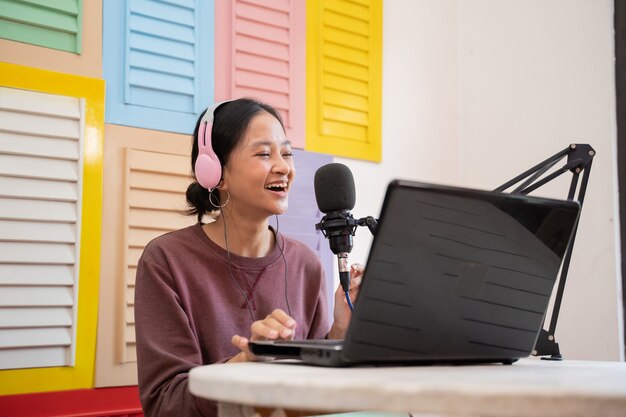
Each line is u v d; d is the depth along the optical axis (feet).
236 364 3.12
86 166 6.09
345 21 8.29
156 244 4.76
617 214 7.60
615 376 2.68
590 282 7.68
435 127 9.20
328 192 3.93
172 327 4.43
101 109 6.23
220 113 4.96
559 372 2.88
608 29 7.81
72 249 6.00
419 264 2.83
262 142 4.84
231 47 7.21
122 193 6.36
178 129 6.77
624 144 7.63
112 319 6.18
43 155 5.88
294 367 2.89
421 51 9.14
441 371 2.77
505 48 8.97
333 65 8.16
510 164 8.78
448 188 2.83
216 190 5.09
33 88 5.88
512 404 1.99
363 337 2.79
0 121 5.70
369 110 8.47
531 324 3.23
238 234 4.96
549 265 3.19
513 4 8.90
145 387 4.26
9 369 5.65
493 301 3.06
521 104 8.71
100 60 6.31
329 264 7.79
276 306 4.95
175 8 6.82
